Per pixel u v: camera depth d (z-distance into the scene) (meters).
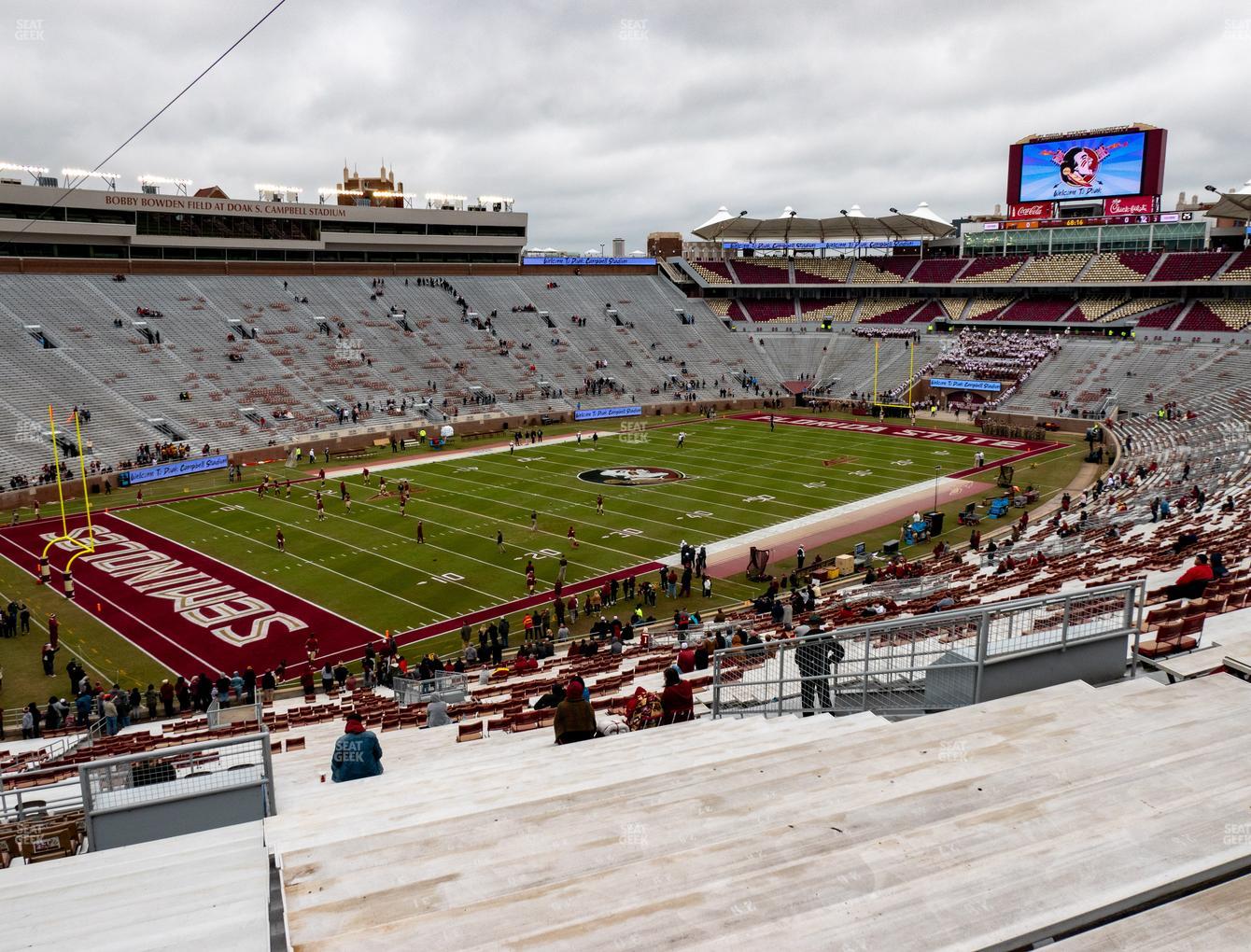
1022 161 98.56
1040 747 5.97
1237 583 12.13
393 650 30.59
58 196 74.19
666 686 12.10
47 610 35.66
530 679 24.00
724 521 48.38
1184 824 4.57
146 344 71.31
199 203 81.94
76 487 54.88
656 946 3.81
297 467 63.59
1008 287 101.06
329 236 91.19
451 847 5.30
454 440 74.62
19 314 68.56
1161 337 84.12
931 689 10.12
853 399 94.56
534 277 105.44
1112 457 64.75
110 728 23.84
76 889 5.35
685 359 100.12
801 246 118.31
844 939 3.77
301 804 8.40
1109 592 9.59
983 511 50.28
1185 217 90.06
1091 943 3.60
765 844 4.80
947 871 4.25
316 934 4.32
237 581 38.94
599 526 47.19
